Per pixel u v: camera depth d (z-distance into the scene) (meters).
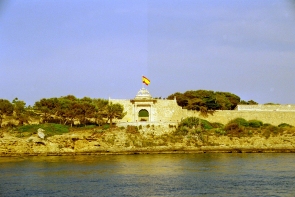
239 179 100.75
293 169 113.62
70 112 167.00
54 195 87.94
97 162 131.38
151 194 87.81
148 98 175.25
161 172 111.00
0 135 156.00
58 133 159.00
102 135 158.38
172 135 162.62
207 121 175.12
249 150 158.00
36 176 107.19
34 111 172.88
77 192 89.94
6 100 170.50
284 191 89.12
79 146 155.75
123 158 141.62
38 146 154.38
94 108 169.00
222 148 158.25
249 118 177.25
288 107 182.50
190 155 149.25
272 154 152.00
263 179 100.38
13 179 103.69
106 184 96.88
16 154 151.75
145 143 158.38
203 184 95.94
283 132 166.12
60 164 127.69
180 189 91.56
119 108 169.12
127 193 88.81
